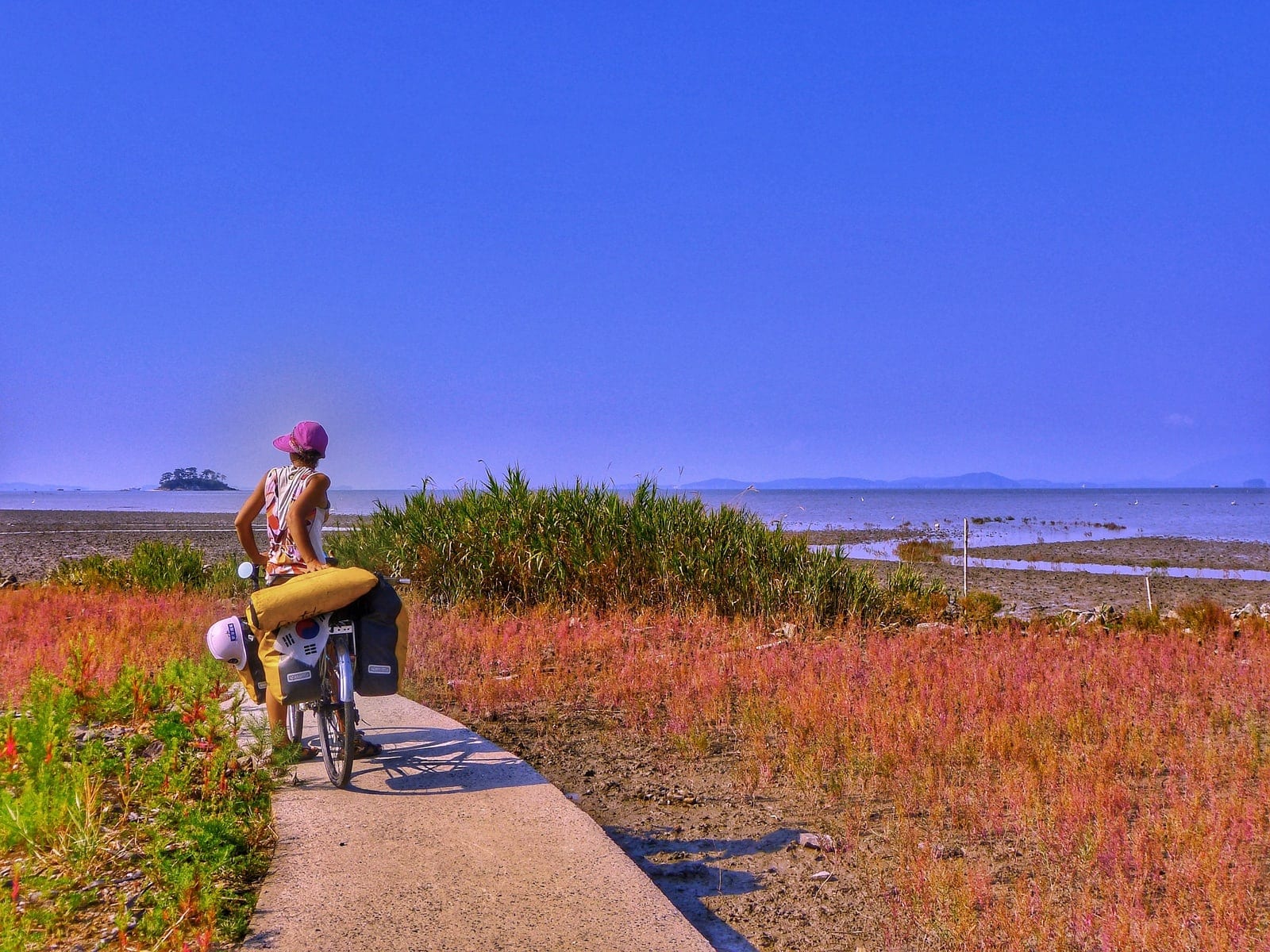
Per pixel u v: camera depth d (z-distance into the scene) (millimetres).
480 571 13594
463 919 3682
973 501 150750
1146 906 4203
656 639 11406
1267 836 4957
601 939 3564
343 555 15867
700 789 6039
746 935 4082
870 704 7504
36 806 4469
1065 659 9883
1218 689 8570
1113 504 129625
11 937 3352
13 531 50125
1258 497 193000
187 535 44875
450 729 6586
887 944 3965
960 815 5395
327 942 3488
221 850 4164
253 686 5625
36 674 7488
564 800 5051
